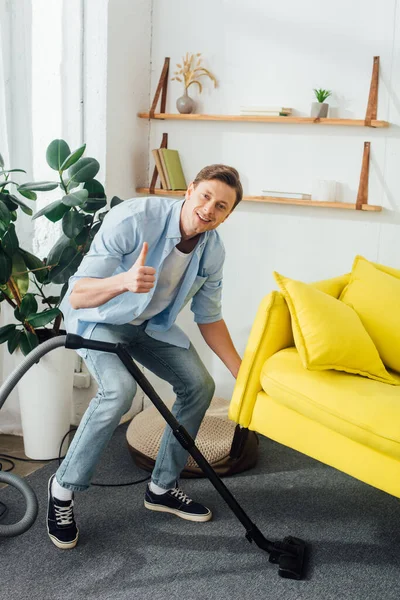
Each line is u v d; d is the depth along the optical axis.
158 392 3.43
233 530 2.29
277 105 3.12
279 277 2.40
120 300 2.11
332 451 2.16
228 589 1.96
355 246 3.08
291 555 2.07
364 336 2.39
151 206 2.08
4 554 2.07
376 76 2.92
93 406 2.06
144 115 3.22
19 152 2.95
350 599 1.94
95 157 3.03
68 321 2.19
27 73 2.93
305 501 2.52
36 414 2.74
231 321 3.35
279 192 3.10
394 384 2.39
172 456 2.30
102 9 2.90
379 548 2.22
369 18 2.93
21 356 2.70
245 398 2.38
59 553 2.09
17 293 2.64
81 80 2.97
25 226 3.01
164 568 2.05
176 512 2.36
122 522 2.30
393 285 2.61
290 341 2.46
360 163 3.02
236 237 3.27
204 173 2.02
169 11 3.24
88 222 2.67
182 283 2.20
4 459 2.79
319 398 2.16
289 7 3.04
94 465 2.07
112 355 2.13
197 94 3.26
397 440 1.98
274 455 2.93
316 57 3.03
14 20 2.84
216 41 3.19
